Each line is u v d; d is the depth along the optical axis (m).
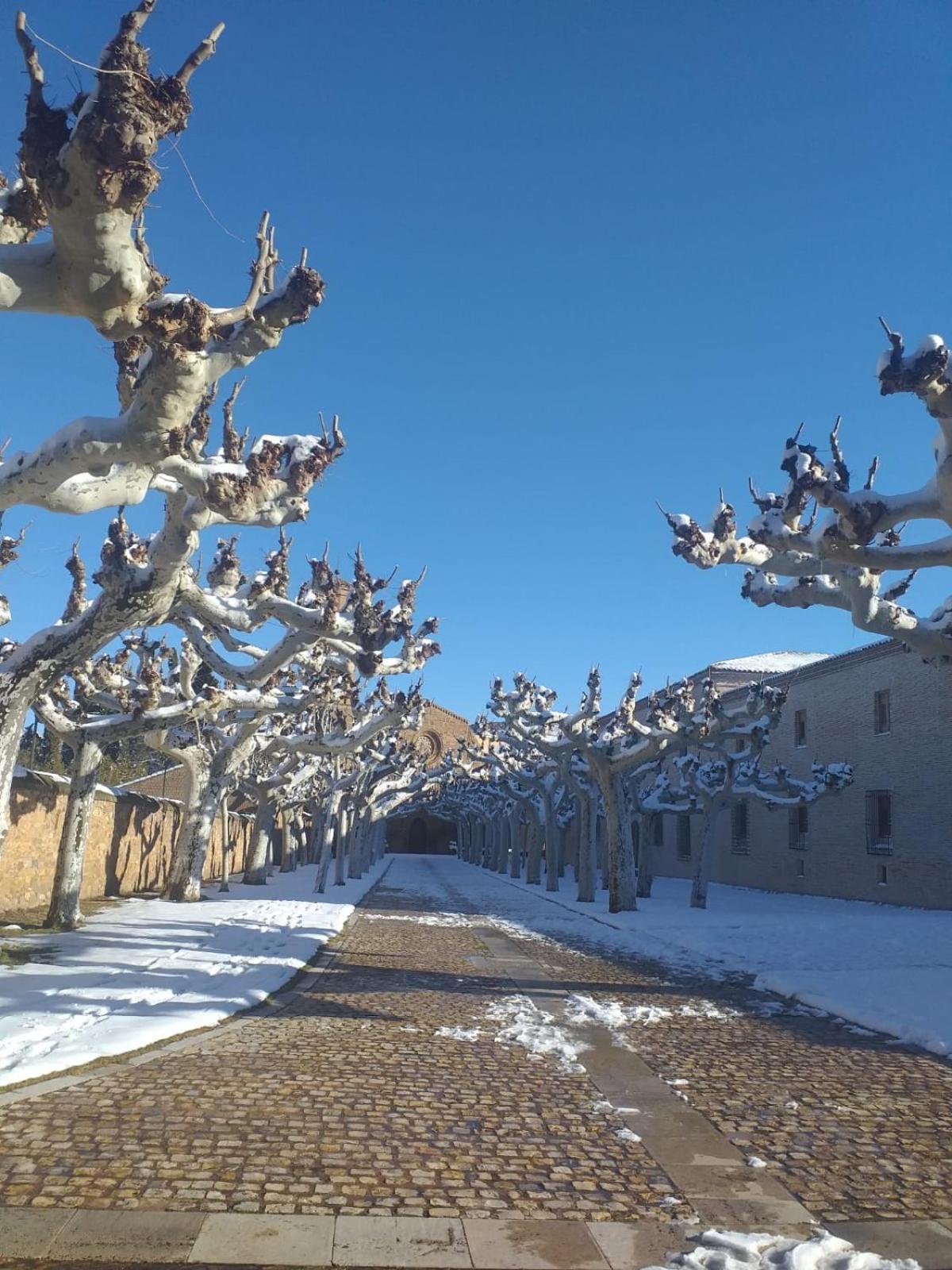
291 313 7.12
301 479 9.30
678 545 11.58
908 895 29.33
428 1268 4.19
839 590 12.54
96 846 24.08
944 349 7.66
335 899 26.66
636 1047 8.94
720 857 43.62
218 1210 4.68
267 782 30.67
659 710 23.92
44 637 11.58
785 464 10.64
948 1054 8.84
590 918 22.97
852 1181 5.41
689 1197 5.11
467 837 74.81
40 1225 4.42
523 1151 5.80
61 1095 6.55
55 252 5.99
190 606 13.02
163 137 5.69
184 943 15.18
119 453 7.55
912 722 29.73
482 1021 10.00
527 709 27.78
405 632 14.43
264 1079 7.25
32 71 5.41
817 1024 10.43
